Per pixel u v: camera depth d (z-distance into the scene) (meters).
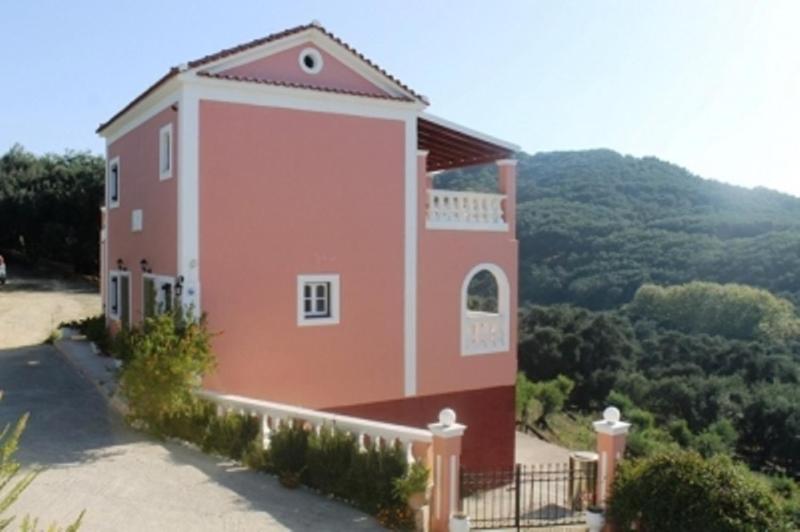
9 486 8.87
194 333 11.87
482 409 16.20
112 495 8.88
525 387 30.05
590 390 43.81
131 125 16.92
